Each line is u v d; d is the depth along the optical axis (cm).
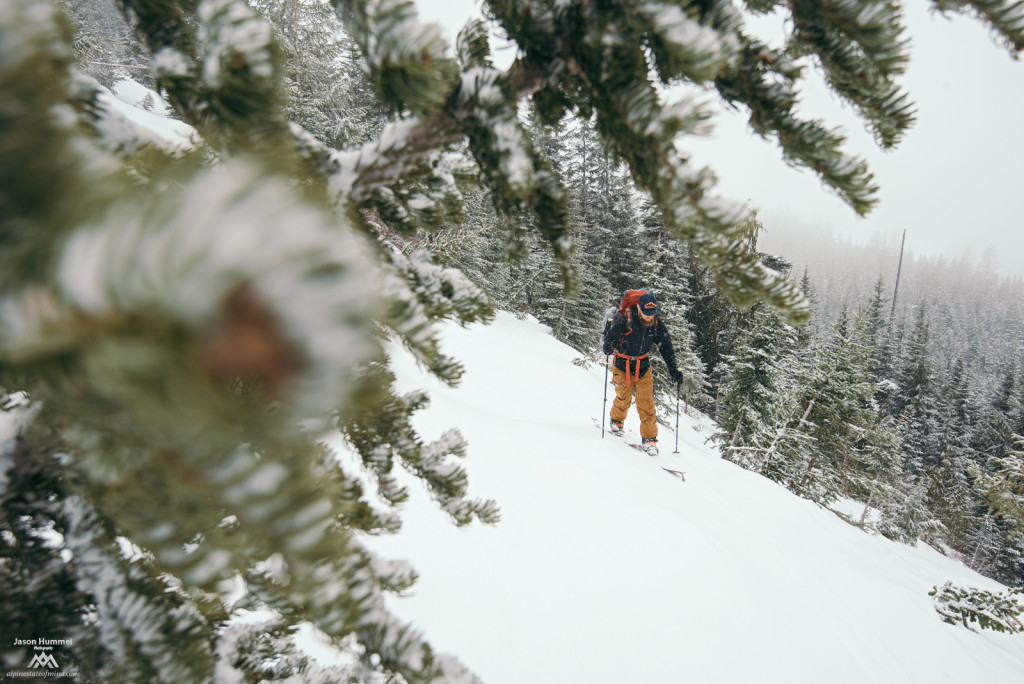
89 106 57
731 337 2700
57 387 22
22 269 19
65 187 23
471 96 84
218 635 90
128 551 75
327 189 90
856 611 419
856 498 2339
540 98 92
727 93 93
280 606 67
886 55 78
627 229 2606
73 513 67
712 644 299
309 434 28
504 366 970
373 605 73
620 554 345
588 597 298
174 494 36
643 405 630
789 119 89
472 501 120
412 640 73
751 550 439
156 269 14
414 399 119
